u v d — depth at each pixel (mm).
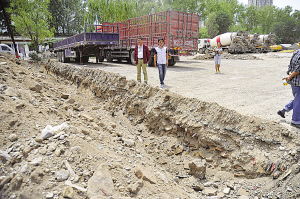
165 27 14453
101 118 6898
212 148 5051
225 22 55344
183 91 7637
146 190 3367
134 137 6047
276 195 3779
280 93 7422
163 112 6172
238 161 4547
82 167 3371
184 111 5793
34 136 3760
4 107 4156
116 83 8219
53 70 12781
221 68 14320
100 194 3021
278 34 61938
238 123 4945
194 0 56969
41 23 23641
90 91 9258
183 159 5258
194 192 4211
